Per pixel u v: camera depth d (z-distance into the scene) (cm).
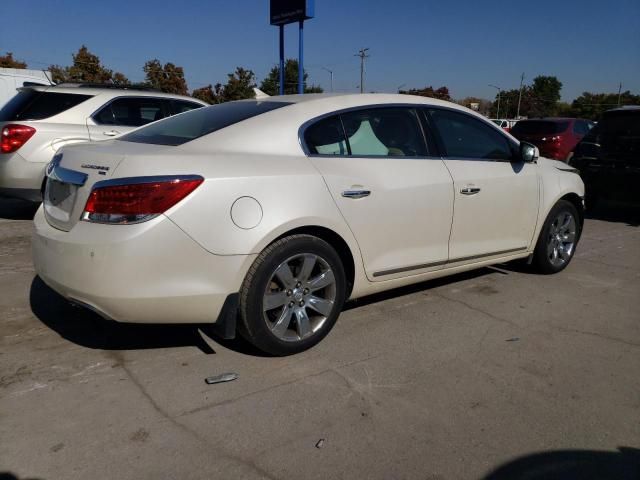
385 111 394
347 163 357
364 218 355
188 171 292
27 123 648
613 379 322
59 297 428
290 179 322
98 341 355
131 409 279
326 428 267
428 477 235
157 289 286
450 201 406
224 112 378
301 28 1237
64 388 297
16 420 267
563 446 258
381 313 417
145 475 231
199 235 290
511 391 306
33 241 331
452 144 427
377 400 293
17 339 355
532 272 532
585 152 850
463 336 378
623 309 439
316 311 346
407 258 389
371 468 239
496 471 239
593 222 828
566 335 385
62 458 241
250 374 317
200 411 279
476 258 443
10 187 651
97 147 328
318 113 360
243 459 243
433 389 306
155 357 335
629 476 238
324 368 327
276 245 317
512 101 8950
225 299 304
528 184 471
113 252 279
